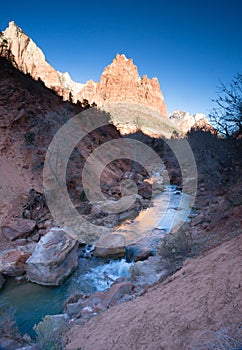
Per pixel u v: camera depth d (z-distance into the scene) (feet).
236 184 31.89
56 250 20.63
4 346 9.59
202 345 5.41
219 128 28.22
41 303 16.79
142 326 7.68
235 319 5.91
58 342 9.85
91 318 11.45
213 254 11.16
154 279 16.35
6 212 31.27
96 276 20.80
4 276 20.40
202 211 32.71
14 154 40.88
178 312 7.50
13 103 51.11
